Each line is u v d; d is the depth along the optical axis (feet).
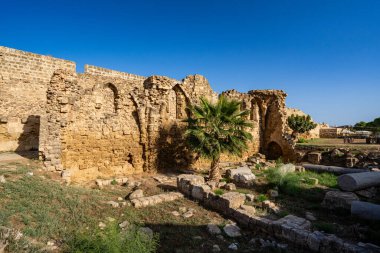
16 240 16.67
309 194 36.83
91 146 48.78
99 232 18.95
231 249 21.88
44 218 21.24
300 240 22.27
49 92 43.42
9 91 55.21
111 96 53.01
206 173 57.47
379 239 22.58
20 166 36.09
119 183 45.37
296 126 91.50
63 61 63.72
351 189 34.65
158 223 26.50
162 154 58.49
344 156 59.06
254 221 26.25
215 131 47.80
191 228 25.72
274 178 41.27
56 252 17.33
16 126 55.42
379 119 142.10
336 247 20.17
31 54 58.70
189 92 64.59
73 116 46.26
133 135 55.11
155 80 57.57
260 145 80.28
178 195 36.11
